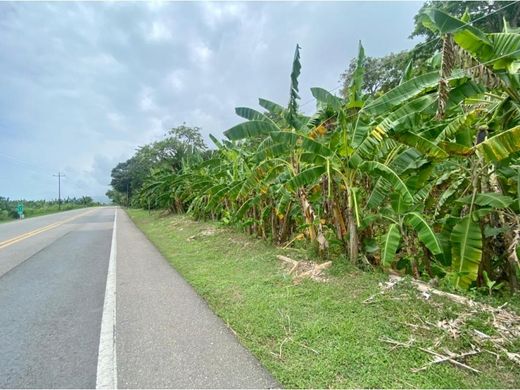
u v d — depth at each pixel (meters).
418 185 4.19
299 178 4.71
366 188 5.34
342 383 2.17
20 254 7.53
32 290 4.57
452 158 4.21
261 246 6.93
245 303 3.70
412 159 4.24
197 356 2.59
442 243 4.18
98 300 4.07
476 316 2.95
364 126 4.41
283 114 5.91
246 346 2.74
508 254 3.92
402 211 4.29
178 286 4.55
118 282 4.84
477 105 4.09
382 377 2.21
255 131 5.28
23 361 2.61
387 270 4.59
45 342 2.94
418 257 4.80
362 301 3.47
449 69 3.23
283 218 6.93
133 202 43.34
